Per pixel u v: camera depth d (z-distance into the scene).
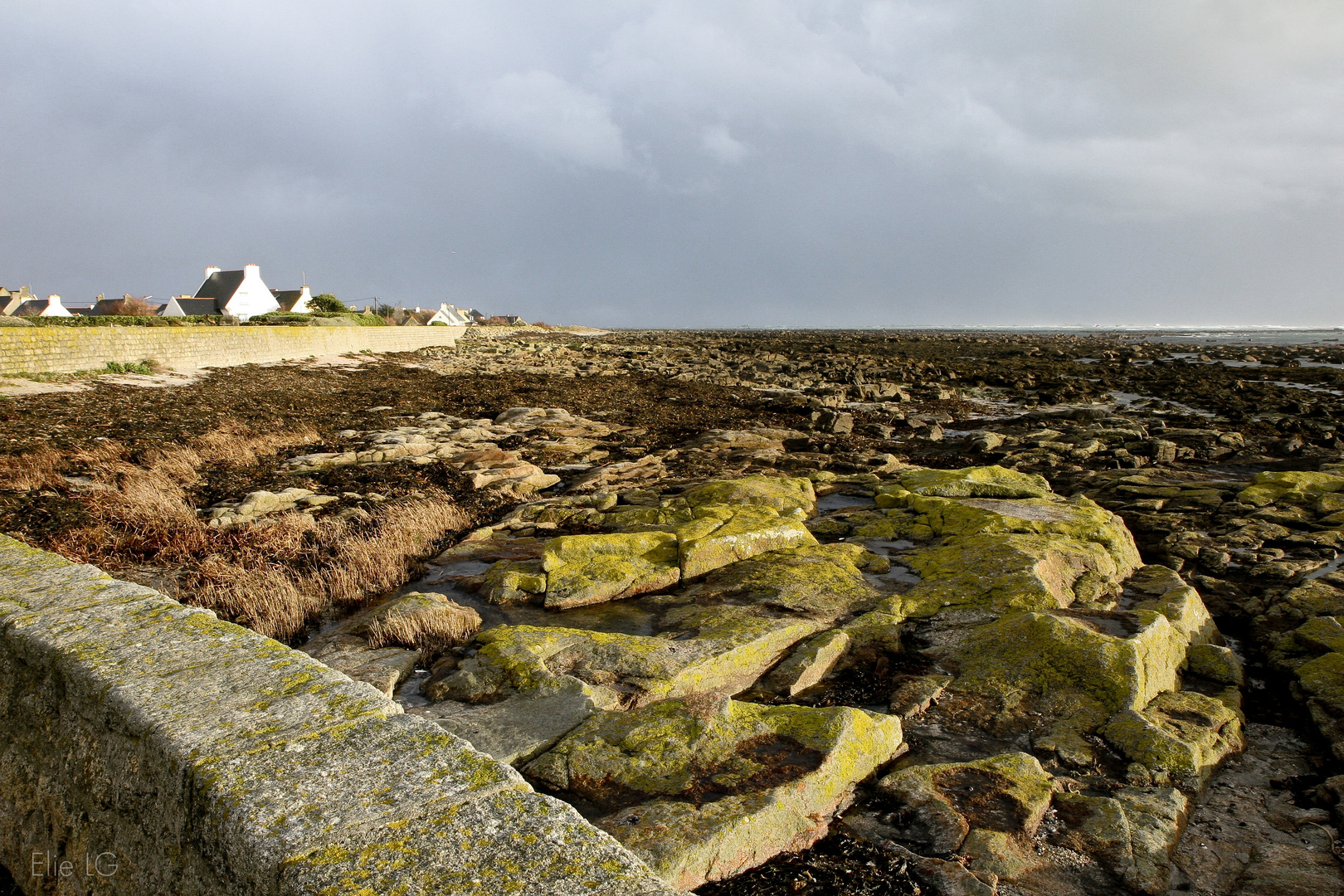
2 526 10.40
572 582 8.93
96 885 2.75
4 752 3.29
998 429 22.92
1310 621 7.98
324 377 32.03
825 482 14.34
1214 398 29.59
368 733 2.53
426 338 56.53
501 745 5.26
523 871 1.94
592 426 21.45
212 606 8.52
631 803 4.61
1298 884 4.43
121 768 2.63
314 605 8.59
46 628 3.23
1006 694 6.33
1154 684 6.53
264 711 2.64
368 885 1.88
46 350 23.36
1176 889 4.39
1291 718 6.62
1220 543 10.96
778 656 7.16
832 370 43.03
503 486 14.46
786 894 4.16
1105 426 21.98
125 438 16.42
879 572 9.30
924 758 5.57
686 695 6.10
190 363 29.41
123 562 9.77
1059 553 8.96
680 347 68.44
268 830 2.05
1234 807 5.25
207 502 12.76
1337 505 12.18
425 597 8.23
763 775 4.80
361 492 13.70
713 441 18.80
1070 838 4.65
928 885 4.25
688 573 9.30
